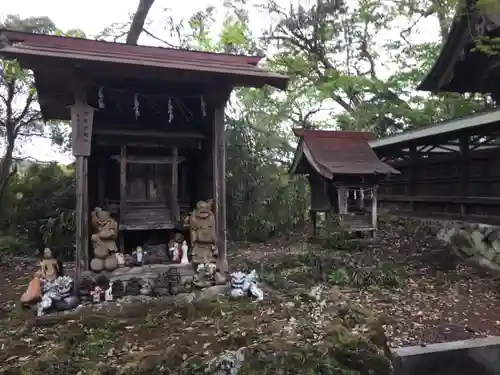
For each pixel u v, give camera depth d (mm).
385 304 5883
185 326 4465
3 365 3561
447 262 8117
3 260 8680
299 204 12500
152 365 3506
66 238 9633
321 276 6902
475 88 10883
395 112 16469
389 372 4035
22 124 11320
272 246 10367
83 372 3414
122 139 5723
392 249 9094
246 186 11586
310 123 17500
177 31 12047
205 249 5832
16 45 4789
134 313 4785
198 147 6160
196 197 6820
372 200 9375
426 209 11555
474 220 9250
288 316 4785
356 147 9789
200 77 5492
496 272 7504
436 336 4879
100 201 6125
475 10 8609
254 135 12781
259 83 5781
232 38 14117
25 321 4570
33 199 10727
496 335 4938
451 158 10422
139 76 5258
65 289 4895
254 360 3648
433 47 17203
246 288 5406
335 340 4102
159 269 5602
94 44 5332
